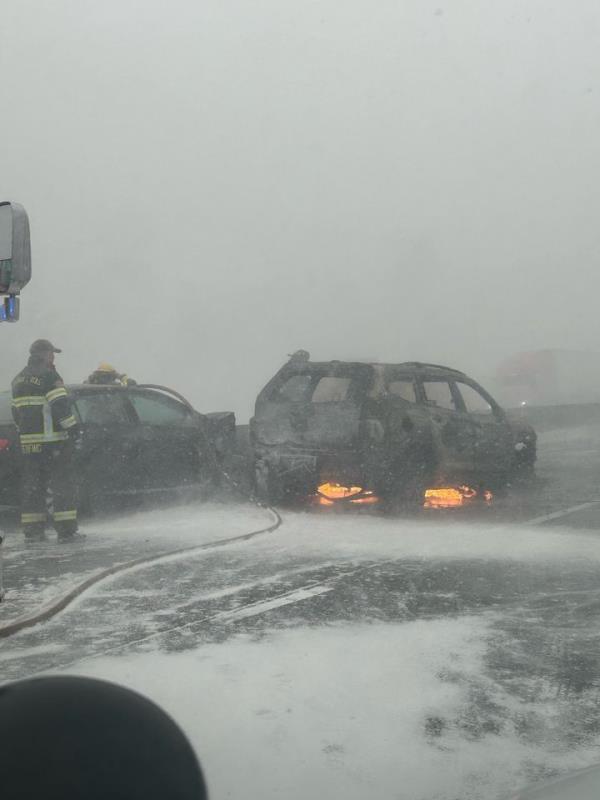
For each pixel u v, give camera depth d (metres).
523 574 6.71
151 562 7.23
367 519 9.72
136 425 9.84
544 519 9.62
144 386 10.24
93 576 6.50
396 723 3.67
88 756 0.89
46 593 6.08
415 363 10.81
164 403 10.32
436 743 3.47
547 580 6.49
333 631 5.07
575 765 3.29
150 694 3.98
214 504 10.57
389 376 10.30
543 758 3.35
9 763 0.87
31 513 8.41
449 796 3.03
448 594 6.04
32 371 8.34
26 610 5.57
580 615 5.46
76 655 4.64
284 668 4.37
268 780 3.13
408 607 5.66
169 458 10.09
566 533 8.67
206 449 10.48
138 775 0.90
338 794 3.03
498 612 5.54
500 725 3.67
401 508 10.16
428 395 10.74
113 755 0.90
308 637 4.95
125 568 6.96
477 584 6.36
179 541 8.23
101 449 9.41
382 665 4.43
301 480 10.31
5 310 4.48
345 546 7.98
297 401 10.55
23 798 0.85
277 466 10.44
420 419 10.33
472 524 9.32
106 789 0.88
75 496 8.40
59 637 5.01
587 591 6.13
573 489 12.07
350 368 10.36
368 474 9.98
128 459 9.66
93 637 4.99
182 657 4.57
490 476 11.35
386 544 8.07
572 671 4.37
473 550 7.75
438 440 10.48
